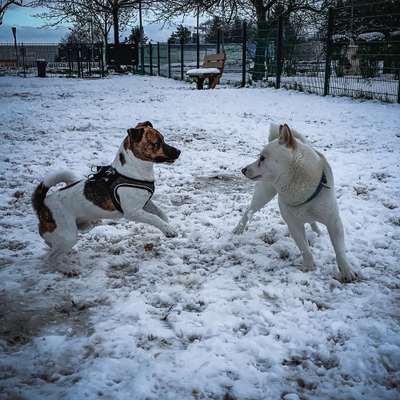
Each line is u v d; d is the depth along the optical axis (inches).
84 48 1357.0
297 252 162.1
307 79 731.4
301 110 468.1
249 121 415.8
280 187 140.6
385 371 99.7
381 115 418.0
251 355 104.9
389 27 653.9
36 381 98.1
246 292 134.0
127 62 1355.8
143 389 93.4
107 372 99.2
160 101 580.4
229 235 178.5
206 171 270.4
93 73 1304.1
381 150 298.4
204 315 121.0
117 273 150.1
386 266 149.1
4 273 149.0
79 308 128.3
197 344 108.7
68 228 149.7
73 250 167.6
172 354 105.3
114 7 1348.4
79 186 152.5
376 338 110.7
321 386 95.8
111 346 108.4
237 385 95.0
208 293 133.3
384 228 178.4
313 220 144.7
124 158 154.5
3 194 227.9
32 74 1333.7
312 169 133.9
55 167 275.3
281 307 125.7
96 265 155.1
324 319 119.0
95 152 312.0
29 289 139.3
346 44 613.3
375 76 647.1
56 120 441.4
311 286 137.6
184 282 141.9
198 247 168.9
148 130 153.6
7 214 203.5
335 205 139.3
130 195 153.9
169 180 254.5
